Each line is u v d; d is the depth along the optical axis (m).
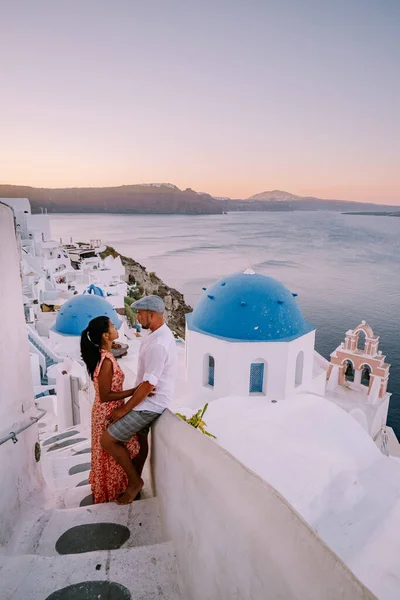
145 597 2.96
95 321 4.30
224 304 11.92
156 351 4.04
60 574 3.16
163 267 154.88
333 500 4.86
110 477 4.52
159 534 3.80
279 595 1.87
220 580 2.39
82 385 12.15
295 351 11.73
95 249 73.56
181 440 3.37
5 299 3.86
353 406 17.06
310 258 180.50
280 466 5.20
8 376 3.87
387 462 5.80
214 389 11.95
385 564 4.09
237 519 2.25
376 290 114.50
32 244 45.53
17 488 4.03
